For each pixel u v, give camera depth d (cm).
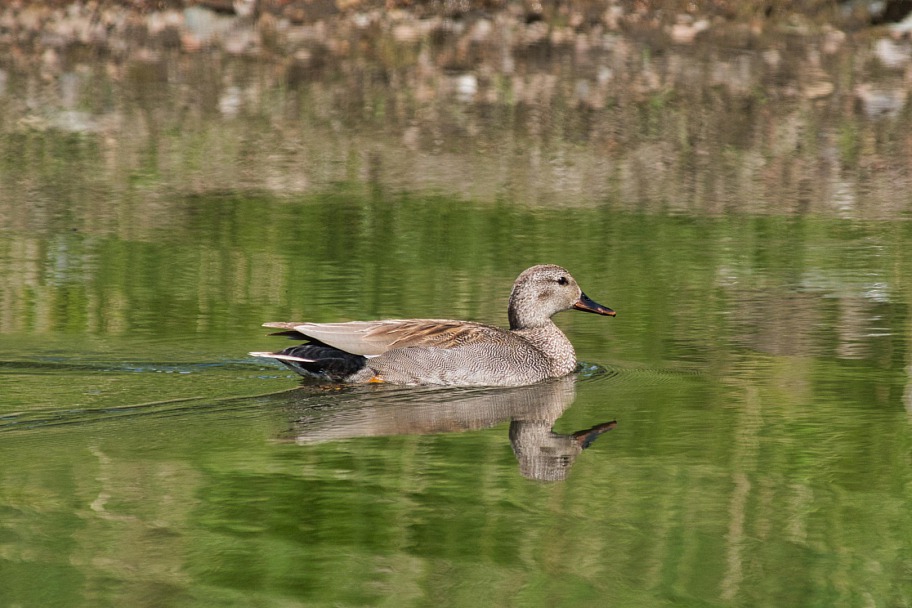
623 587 784
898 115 3088
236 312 1548
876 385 1264
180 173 2480
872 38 4112
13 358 1316
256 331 1456
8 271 1728
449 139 2825
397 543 848
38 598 756
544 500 934
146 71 3575
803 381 1281
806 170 2566
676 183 2439
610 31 4141
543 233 2034
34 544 834
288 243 1955
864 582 793
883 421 1143
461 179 2447
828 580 796
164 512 895
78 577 784
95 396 1194
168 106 3134
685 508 920
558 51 3859
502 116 3053
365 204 2233
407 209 2197
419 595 766
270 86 3400
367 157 2639
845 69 3647
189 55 3812
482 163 2595
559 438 1098
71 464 995
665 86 3394
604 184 2423
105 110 3067
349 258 1862
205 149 2694
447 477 984
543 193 2341
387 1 4303
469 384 1291
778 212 2206
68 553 820
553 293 1371
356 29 4128
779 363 1352
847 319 1538
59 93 3244
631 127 2950
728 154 2698
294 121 2992
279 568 803
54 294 1609
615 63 3688
